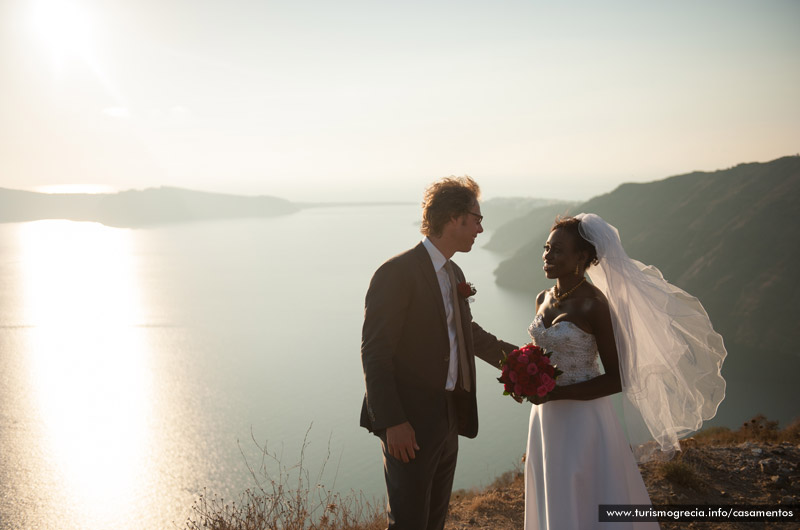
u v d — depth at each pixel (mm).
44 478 85312
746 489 4605
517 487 5520
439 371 2812
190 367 161750
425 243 2922
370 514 3982
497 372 150375
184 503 73500
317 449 95375
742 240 178750
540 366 2947
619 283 3059
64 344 186750
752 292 158250
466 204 2822
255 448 97562
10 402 127688
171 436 107000
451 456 2973
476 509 4891
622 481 3041
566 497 3027
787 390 113688
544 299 3430
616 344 2998
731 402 108062
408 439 2641
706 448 5531
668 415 3113
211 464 90250
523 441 94188
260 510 3342
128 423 115312
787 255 167000
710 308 158000
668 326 3092
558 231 3148
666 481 4777
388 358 2711
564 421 3100
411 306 2773
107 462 92500
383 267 2797
